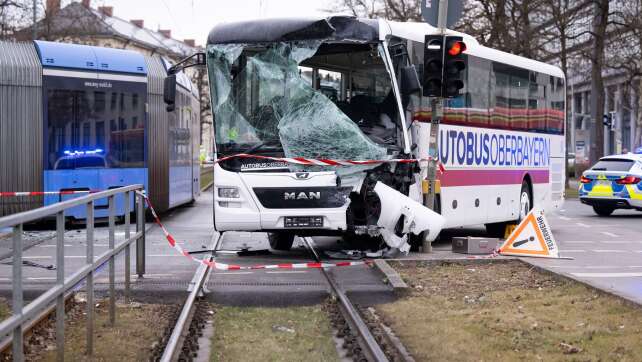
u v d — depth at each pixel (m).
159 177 30.72
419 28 21.50
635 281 16.34
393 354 9.83
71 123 27.30
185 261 19.05
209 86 18.97
